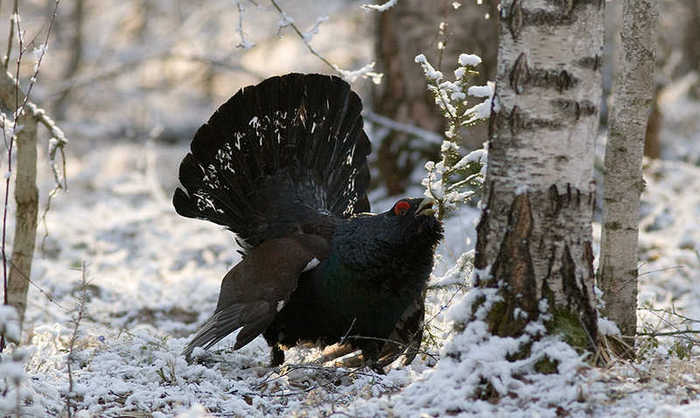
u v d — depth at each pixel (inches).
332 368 361.1
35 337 419.8
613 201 349.1
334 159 437.7
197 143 409.1
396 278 358.3
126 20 1428.4
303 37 393.1
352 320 369.4
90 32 1360.7
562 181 285.7
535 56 283.0
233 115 413.1
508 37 287.3
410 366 364.2
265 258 370.9
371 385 329.1
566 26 280.4
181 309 554.6
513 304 290.7
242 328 359.9
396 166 721.6
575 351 285.0
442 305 423.2
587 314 292.8
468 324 296.0
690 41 1187.9
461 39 672.4
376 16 735.1
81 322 466.3
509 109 288.4
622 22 349.4
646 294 458.3
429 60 682.8
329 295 368.2
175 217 812.6
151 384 335.9
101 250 712.4
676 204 713.0
